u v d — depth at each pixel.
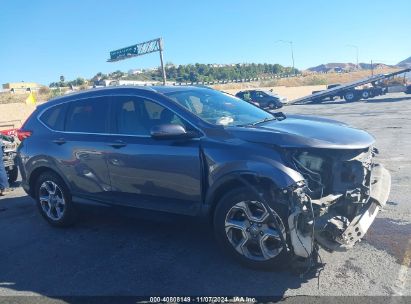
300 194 3.74
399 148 10.63
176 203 4.68
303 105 37.84
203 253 4.68
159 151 4.67
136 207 5.01
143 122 4.95
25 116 30.83
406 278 3.88
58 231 5.82
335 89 37.03
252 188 3.94
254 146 4.12
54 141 5.74
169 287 4.00
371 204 4.11
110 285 4.14
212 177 4.28
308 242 3.75
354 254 4.42
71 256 4.91
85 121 5.53
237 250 4.23
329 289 3.76
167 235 5.31
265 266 4.10
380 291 3.68
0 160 8.05
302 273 4.07
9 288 4.24
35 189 6.15
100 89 5.58
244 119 4.91
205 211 4.45
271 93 36.16
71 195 5.69
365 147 4.20
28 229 6.01
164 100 4.86
